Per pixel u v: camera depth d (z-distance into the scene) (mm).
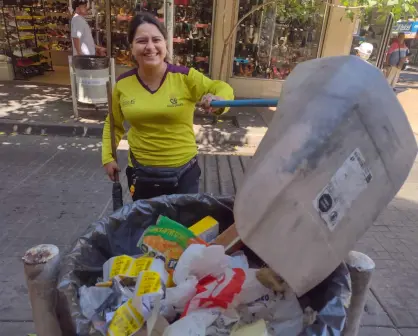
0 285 2855
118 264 1434
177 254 1512
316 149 1016
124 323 1154
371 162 1119
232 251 1506
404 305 2893
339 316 1129
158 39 2059
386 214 4270
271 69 9062
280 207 990
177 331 1104
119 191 2312
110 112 2166
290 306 1228
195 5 8602
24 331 2457
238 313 1205
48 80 9594
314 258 1062
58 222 3738
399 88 12148
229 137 6422
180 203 1764
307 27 8680
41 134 6258
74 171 4930
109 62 6637
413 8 5797
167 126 2219
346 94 1076
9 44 9398
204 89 2135
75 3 7324
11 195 4207
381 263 3395
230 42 8688
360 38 9242
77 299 1251
